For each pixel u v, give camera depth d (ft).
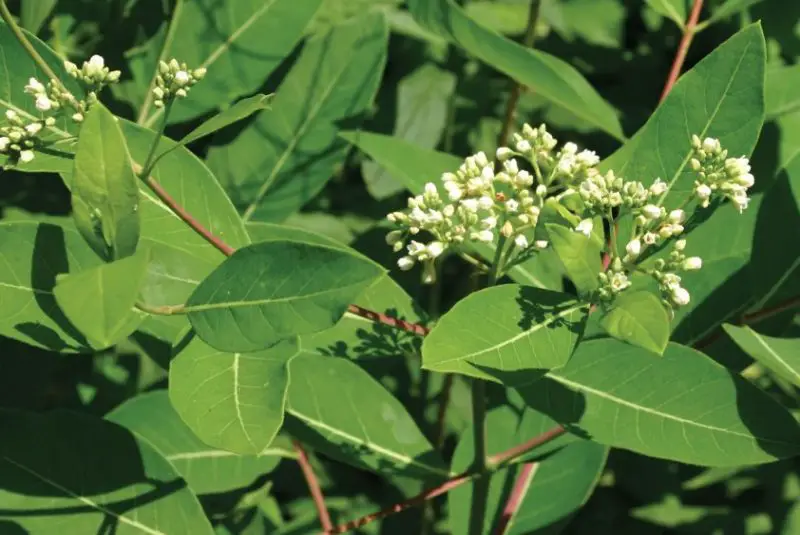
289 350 11.03
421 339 13.08
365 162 19.90
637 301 10.28
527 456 14.29
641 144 12.66
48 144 11.48
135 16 16.99
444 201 14.76
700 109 12.53
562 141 22.17
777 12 19.84
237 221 12.62
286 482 20.63
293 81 16.53
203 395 10.82
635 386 12.25
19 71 12.58
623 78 22.54
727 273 14.60
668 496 20.84
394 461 14.76
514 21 22.12
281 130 16.46
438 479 14.82
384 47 16.43
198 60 15.96
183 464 16.21
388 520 19.93
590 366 12.38
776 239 13.76
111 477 13.25
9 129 11.11
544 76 13.71
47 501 13.08
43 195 18.52
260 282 10.25
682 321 14.62
